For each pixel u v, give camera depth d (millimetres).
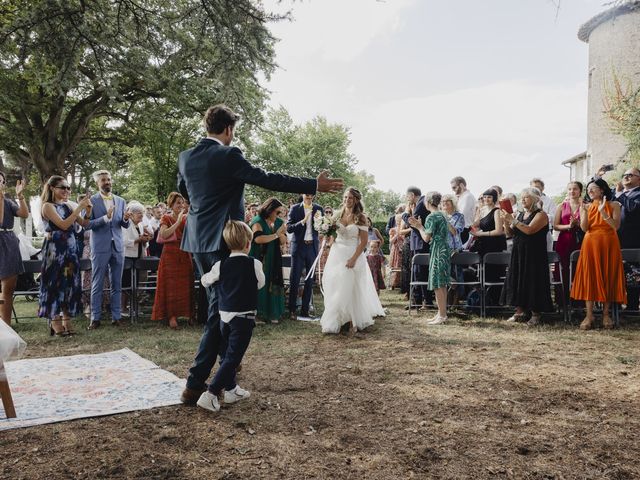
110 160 27344
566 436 3072
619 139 26188
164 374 4496
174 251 7066
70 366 4816
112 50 8961
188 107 18344
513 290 7168
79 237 7777
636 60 25844
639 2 7207
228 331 3672
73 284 6562
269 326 7176
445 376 4430
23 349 3439
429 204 7391
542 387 4082
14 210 6539
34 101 18641
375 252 10773
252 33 8453
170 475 2576
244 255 3594
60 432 3150
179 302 7082
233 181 3533
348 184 45594
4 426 3215
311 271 8047
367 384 4191
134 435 3094
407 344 5848
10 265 6430
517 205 10164
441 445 2939
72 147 21266
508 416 3422
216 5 8227
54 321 6484
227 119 3740
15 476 2557
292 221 8195
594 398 3793
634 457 2781
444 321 7391
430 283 7457
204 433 3123
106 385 4168
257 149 42156
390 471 2613
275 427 3221
